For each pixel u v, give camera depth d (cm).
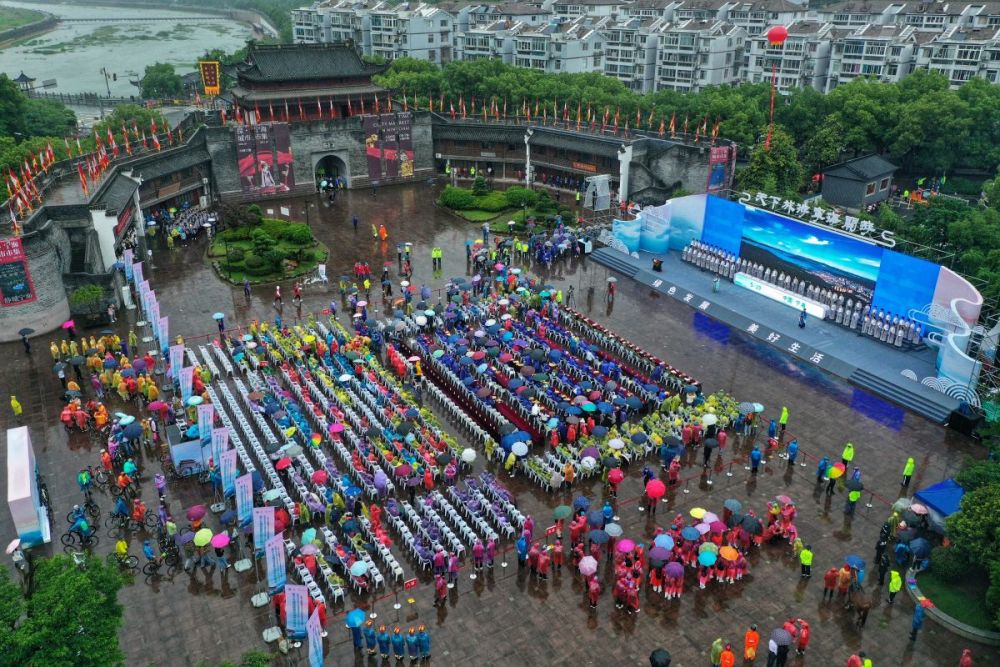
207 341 6906
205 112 12731
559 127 11475
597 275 8475
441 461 4862
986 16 16262
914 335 6688
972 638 3878
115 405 5903
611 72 18588
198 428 5072
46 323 7006
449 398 5862
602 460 5025
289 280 8231
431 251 9050
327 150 11156
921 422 5809
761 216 7912
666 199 10206
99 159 9175
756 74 17475
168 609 4072
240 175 10706
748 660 3766
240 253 8488
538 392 5762
